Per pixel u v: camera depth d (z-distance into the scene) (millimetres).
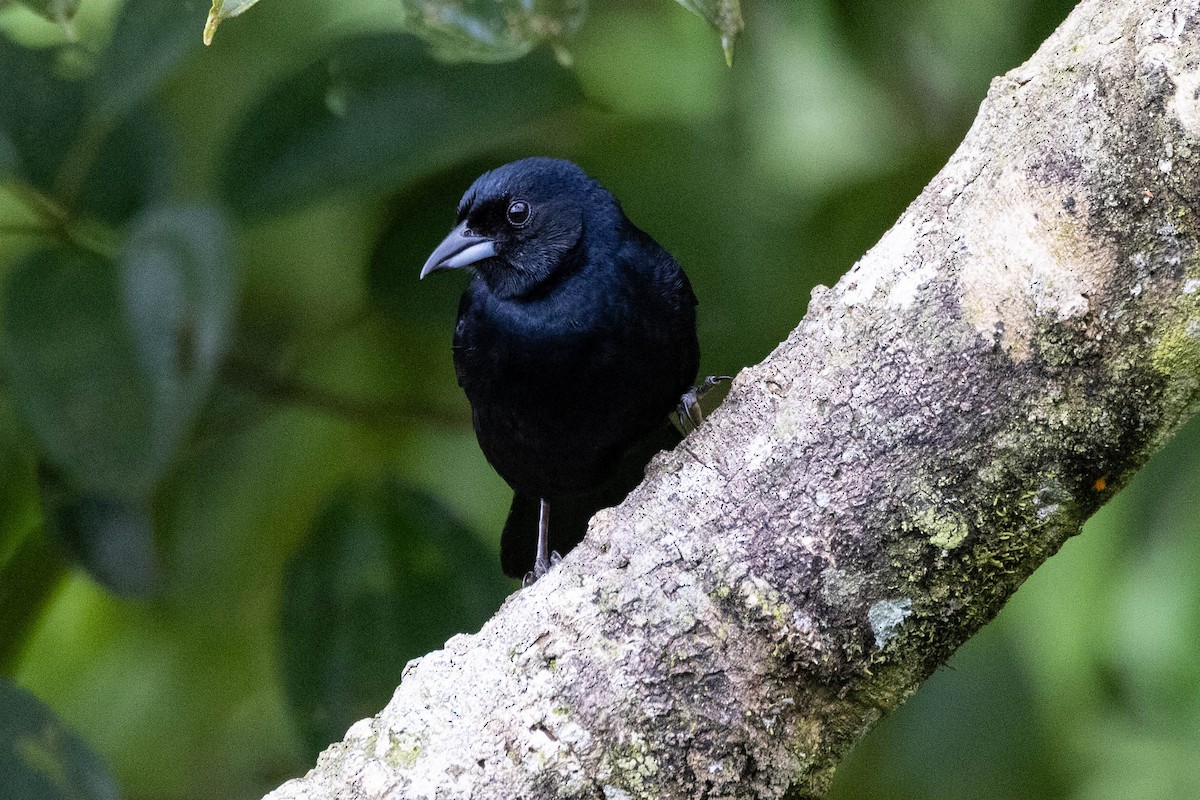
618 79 11008
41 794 7586
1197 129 5359
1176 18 5449
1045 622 9102
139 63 8445
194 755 10805
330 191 8938
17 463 9562
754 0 10430
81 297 7988
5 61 8516
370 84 8961
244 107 9375
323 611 9016
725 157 9961
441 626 9008
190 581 10336
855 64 10859
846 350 5875
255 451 10156
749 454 5922
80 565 8883
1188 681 8984
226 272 7945
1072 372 5613
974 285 5703
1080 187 5570
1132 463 5738
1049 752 9922
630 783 5773
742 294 9594
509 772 5738
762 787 5887
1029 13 9914
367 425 10195
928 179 10211
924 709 10305
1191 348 5516
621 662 5805
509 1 7441
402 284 9547
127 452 7824
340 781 5816
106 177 8688
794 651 5816
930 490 5742
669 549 5887
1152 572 9055
